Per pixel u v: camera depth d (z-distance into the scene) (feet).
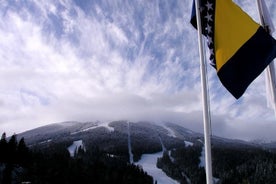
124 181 399.44
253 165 538.06
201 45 26.09
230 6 28.91
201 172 596.70
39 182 315.78
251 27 28.25
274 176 466.70
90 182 357.61
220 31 28.48
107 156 537.65
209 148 23.09
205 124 23.94
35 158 367.25
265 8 29.32
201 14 29.40
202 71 25.31
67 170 352.49
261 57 27.43
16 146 361.71
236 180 499.92
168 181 578.25
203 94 24.70
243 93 27.09
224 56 27.81
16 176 320.29
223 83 27.25
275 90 27.43
